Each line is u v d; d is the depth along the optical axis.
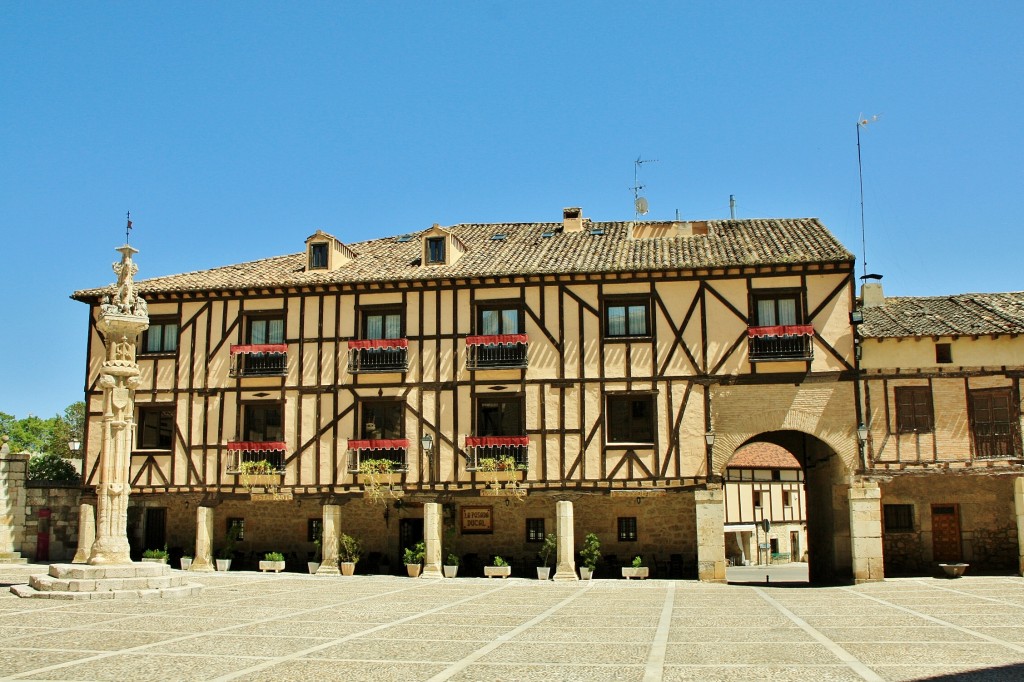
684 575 23.41
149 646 10.82
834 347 21.89
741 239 24.56
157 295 24.95
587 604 16.50
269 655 10.25
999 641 11.41
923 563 23.53
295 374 24.20
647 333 22.84
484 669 9.43
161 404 24.72
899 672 9.22
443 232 24.69
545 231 27.84
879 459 21.70
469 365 23.27
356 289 24.30
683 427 22.25
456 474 23.02
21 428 56.12
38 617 13.42
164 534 25.61
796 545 40.84
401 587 19.91
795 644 11.29
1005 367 21.80
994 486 23.50
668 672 9.27
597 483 22.33
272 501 24.50
